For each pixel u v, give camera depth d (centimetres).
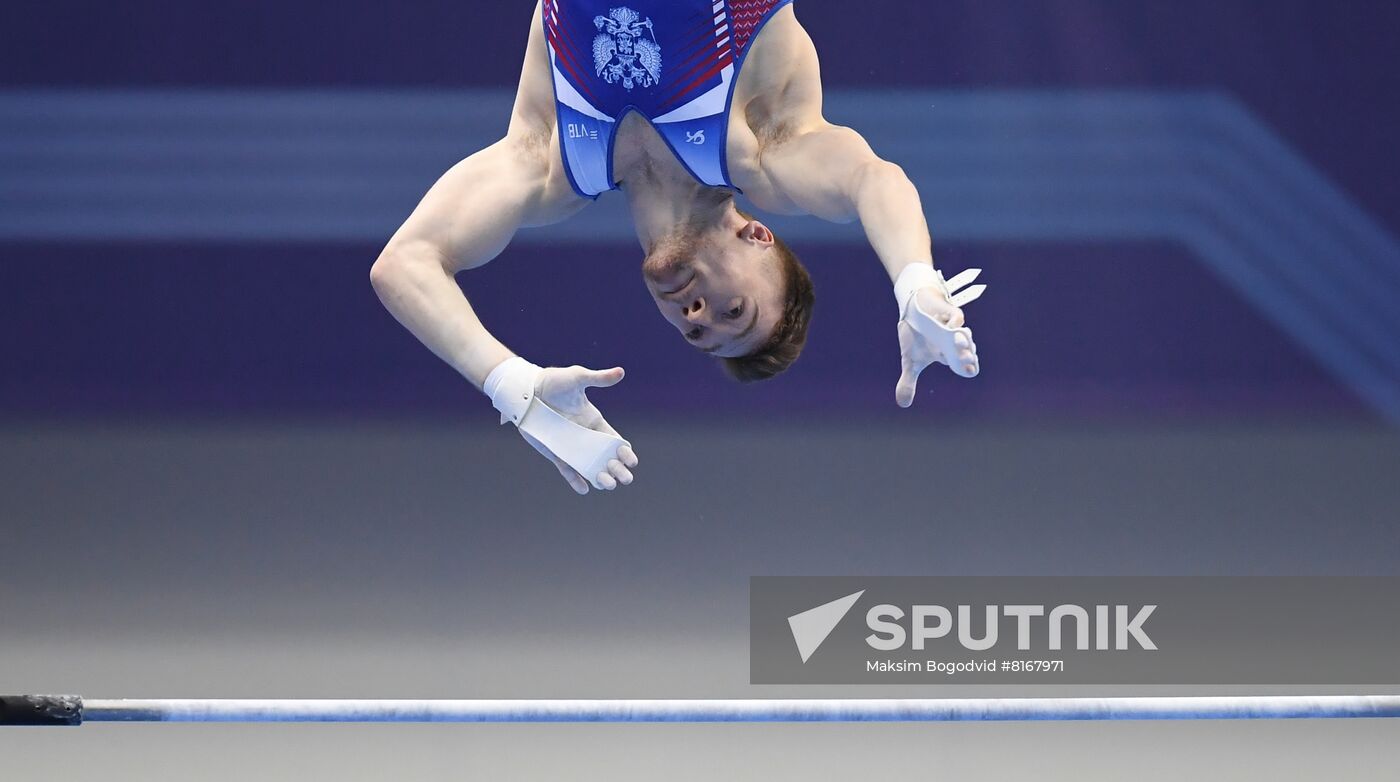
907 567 1988
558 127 877
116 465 2617
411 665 1599
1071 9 2866
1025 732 1400
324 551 2103
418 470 2611
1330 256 2981
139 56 2844
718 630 1722
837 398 3045
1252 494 2458
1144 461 2688
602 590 1903
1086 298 3011
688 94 839
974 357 751
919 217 823
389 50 2852
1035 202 2964
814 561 2027
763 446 2792
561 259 2994
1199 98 2920
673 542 2141
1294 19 2891
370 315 3025
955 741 1370
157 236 2964
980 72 2898
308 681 1545
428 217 895
